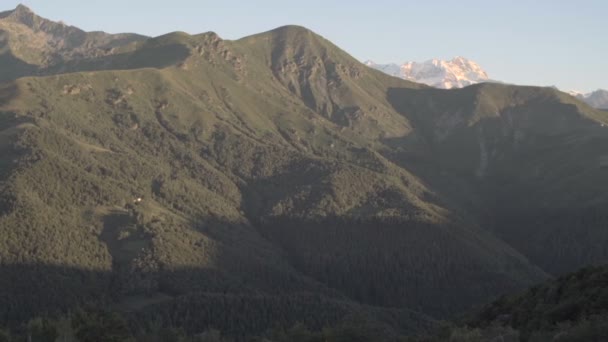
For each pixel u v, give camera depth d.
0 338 155.12
